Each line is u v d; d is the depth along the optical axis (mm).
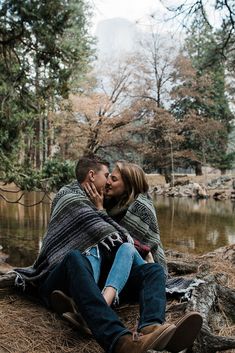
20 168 8961
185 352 2334
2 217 13562
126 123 30828
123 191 2918
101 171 2865
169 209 17344
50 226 2744
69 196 2727
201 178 31531
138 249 2781
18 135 9266
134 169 2896
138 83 32094
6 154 9141
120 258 2467
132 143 31422
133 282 2486
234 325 2789
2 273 3139
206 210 17172
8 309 2719
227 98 34500
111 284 2396
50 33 7875
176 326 2012
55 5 7625
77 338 2426
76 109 28219
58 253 2613
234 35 11086
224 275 3631
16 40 8406
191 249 8828
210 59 12844
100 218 2617
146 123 31266
